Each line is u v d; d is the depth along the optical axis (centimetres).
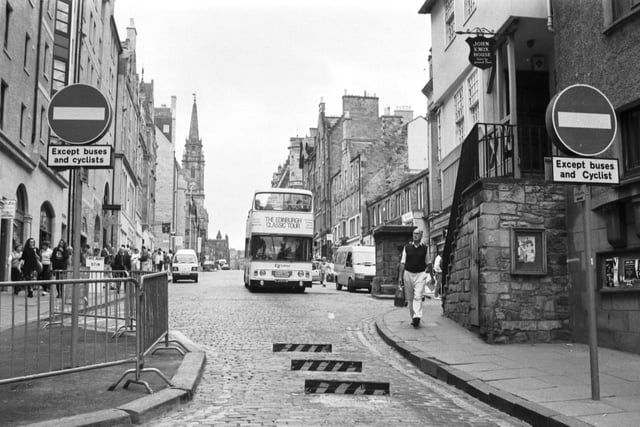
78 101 723
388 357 1027
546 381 764
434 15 2006
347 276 3012
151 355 927
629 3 951
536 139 1425
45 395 659
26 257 1917
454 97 1834
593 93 691
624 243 947
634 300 934
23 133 2392
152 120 7488
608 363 870
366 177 5028
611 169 685
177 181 9925
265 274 2608
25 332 584
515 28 1266
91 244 3678
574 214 1088
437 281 2377
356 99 5703
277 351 1051
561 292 1104
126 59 4791
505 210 1106
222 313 1667
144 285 728
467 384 770
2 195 2081
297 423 600
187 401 684
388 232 2403
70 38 3078
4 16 2116
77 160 721
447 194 1894
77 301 648
